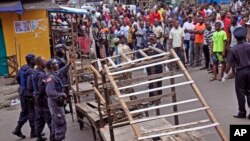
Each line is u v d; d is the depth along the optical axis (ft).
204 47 52.70
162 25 65.26
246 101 35.35
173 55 22.99
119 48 46.42
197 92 20.49
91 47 68.90
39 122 31.58
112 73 21.84
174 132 19.39
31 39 62.28
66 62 38.09
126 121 25.29
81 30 73.10
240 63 31.37
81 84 37.73
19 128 33.94
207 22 52.85
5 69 59.00
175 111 24.53
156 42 40.60
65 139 32.07
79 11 68.39
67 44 68.18
